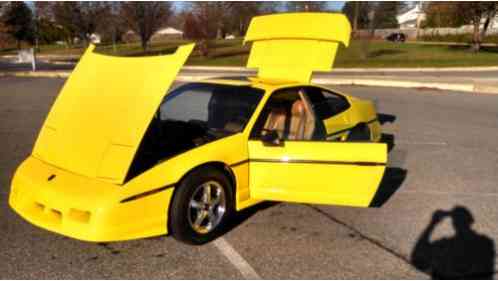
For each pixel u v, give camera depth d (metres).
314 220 4.39
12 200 3.86
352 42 42.19
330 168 3.98
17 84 15.95
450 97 13.45
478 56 30.86
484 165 6.44
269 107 4.42
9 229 3.97
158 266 3.46
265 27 5.99
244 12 49.75
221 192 3.94
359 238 4.03
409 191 5.33
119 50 39.28
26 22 54.22
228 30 55.59
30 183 3.68
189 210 3.69
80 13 39.47
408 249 3.85
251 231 4.12
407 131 8.56
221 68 25.06
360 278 3.36
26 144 7.06
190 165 3.65
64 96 4.12
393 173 6.02
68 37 55.03
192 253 3.68
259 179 4.12
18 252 3.59
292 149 3.99
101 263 3.47
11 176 5.46
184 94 4.90
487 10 32.34
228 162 3.92
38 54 47.56
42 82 16.77
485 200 5.06
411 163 6.49
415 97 13.31
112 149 3.52
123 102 3.68
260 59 6.00
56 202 3.42
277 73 5.77
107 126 3.65
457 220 4.48
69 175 3.60
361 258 3.67
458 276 3.44
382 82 16.25
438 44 44.31
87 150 3.64
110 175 3.44
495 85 15.42
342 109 5.43
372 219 4.46
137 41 53.56
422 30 58.72
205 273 3.38
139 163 3.60
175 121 4.54
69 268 3.38
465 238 4.08
